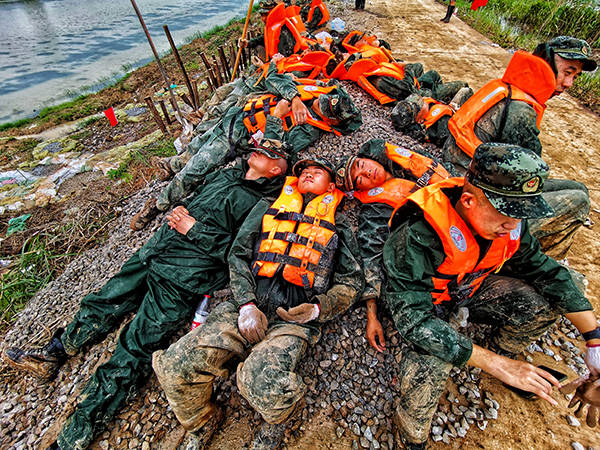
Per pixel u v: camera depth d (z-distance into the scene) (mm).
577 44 2920
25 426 2676
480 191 1689
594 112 6312
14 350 2781
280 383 1937
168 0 22141
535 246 2020
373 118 4293
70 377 2863
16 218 5574
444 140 4023
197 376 2021
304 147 3602
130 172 6270
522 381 1721
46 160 7320
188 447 2227
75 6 22562
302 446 2225
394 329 2598
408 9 12625
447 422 2289
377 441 2219
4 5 23141
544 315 2145
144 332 2566
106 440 2391
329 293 2363
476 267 1984
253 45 6426
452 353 1788
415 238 1893
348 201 3199
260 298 2412
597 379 1812
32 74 12734
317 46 4984
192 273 2680
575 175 4766
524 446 2182
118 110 9375
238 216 2947
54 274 4422
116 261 3727
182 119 5773
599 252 3623
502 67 7934
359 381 2451
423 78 5184
